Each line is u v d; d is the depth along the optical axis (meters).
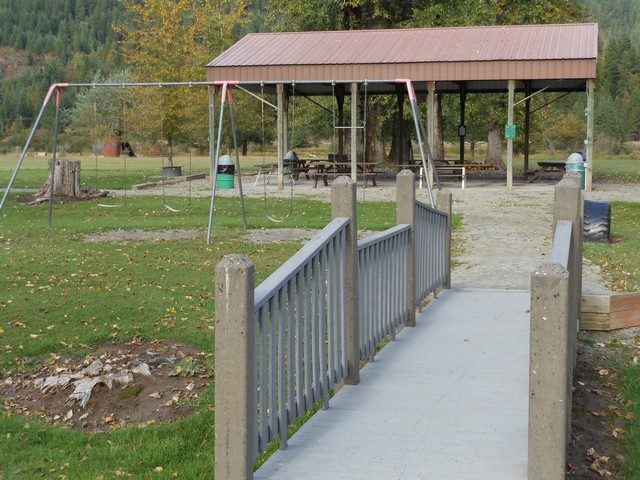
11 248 13.37
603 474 4.58
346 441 4.48
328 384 5.07
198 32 38.69
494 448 4.36
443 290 9.30
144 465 4.93
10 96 139.00
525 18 36.72
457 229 15.75
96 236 14.93
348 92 32.78
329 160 30.27
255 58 26.38
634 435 5.13
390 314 6.64
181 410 5.81
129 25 40.16
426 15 33.53
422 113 38.28
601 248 12.99
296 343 4.43
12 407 5.90
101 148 71.25
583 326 7.54
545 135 71.88
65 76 153.12
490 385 5.53
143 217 18.00
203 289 9.77
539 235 14.73
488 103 39.19
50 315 8.38
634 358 6.74
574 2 38.50
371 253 5.96
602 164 50.25
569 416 4.78
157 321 8.13
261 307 3.87
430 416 4.90
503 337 6.92
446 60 25.00
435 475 4.00
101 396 6.03
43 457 5.05
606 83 117.56
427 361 6.15
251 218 17.67
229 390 3.59
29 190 24.92
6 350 7.11
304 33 29.19
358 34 28.58
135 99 40.81
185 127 35.69
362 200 21.41
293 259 4.41
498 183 28.50
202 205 20.61
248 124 42.91
